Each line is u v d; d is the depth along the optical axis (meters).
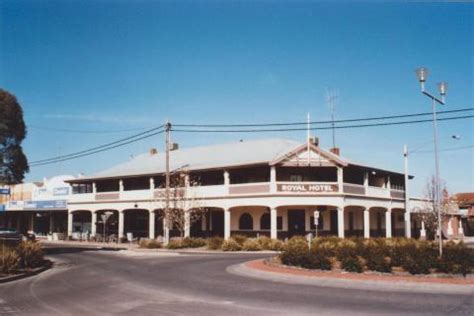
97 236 54.56
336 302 13.52
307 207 43.81
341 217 40.78
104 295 15.17
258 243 37.78
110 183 57.41
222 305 13.08
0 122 35.03
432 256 19.28
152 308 12.70
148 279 19.25
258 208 45.03
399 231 55.91
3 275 20.36
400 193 51.16
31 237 47.59
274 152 44.59
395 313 11.86
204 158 49.97
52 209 61.44
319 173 44.09
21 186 67.81
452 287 16.34
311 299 14.07
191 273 21.28
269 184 41.38
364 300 13.87
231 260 28.14
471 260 18.89
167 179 41.69
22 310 12.77
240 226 46.00
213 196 44.31
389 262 19.34
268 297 14.47
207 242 41.00
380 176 50.72
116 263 27.33
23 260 23.39
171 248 39.88
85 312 12.33
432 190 60.25
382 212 52.62
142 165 55.94
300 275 19.33
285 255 22.59
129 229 56.72
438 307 12.71
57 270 23.98
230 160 46.09
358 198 43.50
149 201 49.50
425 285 16.70
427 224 54.16
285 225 43.59
